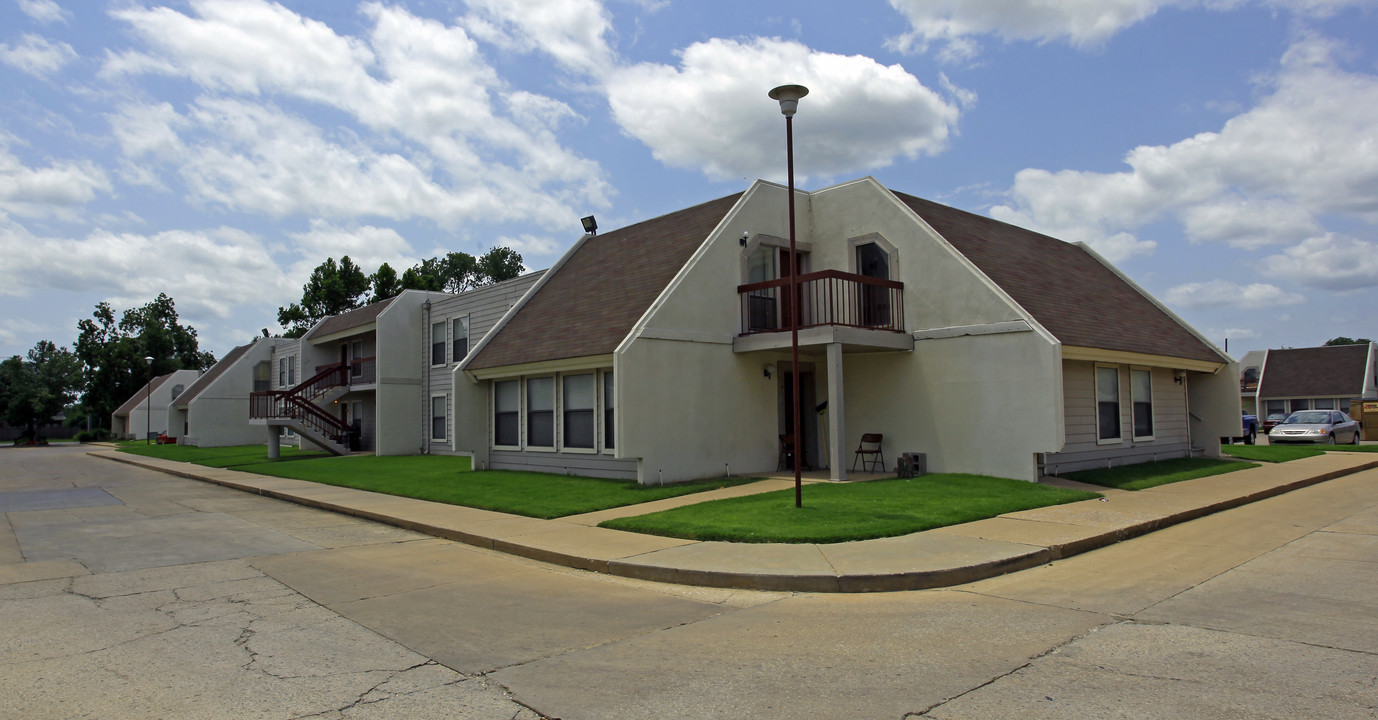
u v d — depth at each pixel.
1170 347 18.45
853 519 10.63
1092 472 15.84
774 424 17.50
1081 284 19.28
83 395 81.50
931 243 16.25
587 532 10.84
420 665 5.55
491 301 25.45
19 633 6.46
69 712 4.67
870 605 7.19
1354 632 5.98
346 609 7.25
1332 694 4.68
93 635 6.39
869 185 17.53
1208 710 4.45
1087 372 16.58
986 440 15.18
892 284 16.44
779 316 17.75
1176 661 5.34
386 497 15.91
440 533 11.59
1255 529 10.86
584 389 17.31
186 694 4.98
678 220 19.62
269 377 43.19
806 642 6.00
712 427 16.28
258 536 11.79
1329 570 8.23
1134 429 17.89
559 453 17.92
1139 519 10.98
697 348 16.14
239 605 7.42
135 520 13.71
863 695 4.79
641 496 13.82
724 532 9.98
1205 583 7.68
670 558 8.86
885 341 15.98
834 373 15.32
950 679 5.05
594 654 5.79
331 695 4.95
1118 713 4.42
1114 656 5.48
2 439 80.44
